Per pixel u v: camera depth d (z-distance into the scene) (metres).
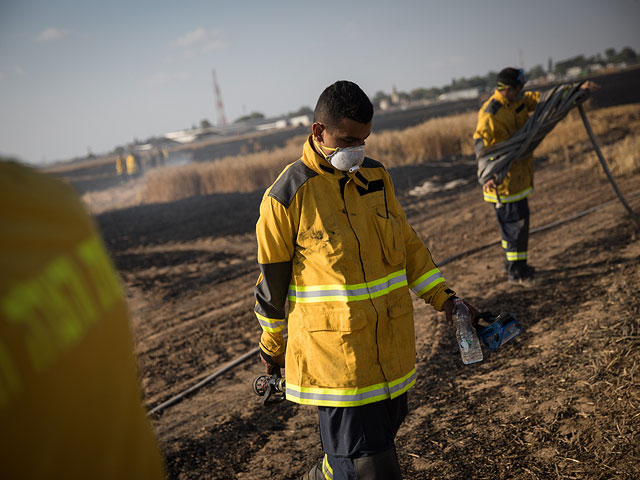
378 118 68.00
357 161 2.08
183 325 5.62
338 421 2.07
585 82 5.05
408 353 2.18
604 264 5.42
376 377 2.07
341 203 2.11
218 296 6.55
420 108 88.69
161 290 7.03
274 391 2.41
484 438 3.02
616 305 4.33
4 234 0.68
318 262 2.07
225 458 3.19
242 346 4.93
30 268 0.69
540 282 5.26
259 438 3.38
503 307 4.84
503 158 5.00
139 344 5.19
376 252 2.13
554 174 11.59
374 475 2.04
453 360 4.02
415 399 3.57
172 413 3.81
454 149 16.77
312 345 2.08
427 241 7.87
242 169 16.95
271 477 2.98
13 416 0.65
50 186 0.79
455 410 3.35
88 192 26.38
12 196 0.70
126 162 30.25
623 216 7.17
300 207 2.09
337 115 2.01
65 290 0.74
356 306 2.05
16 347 0.66
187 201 16.31
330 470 2.25
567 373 3.50
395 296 2.17
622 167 10.57
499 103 5.11
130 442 0.85
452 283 5.81
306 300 2.11
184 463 3.17
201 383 4.20
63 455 0.71
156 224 12.71
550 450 2.81
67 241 0.77
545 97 5.00
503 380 3.60
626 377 3.29
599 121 17.08
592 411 3.05
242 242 9.62
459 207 10.06
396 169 15.62
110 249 10.17
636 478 2.50
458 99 108.19
